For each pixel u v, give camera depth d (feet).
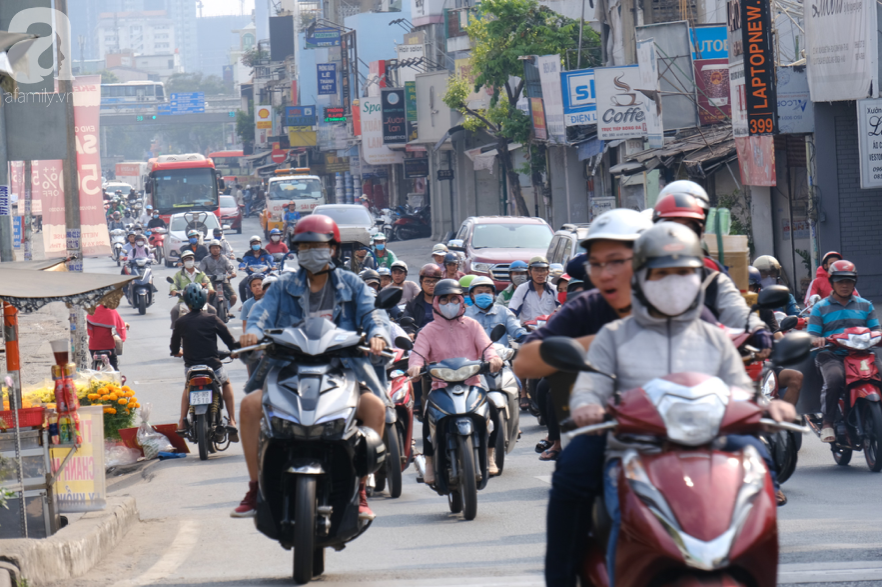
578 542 30.99
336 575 48.08
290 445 43.98
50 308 206.49
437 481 63.93
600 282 32.07
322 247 46.03
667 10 234.17
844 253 159.84
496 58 268.00
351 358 45.80
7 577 42.86
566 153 267.59
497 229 178.29
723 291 35.50
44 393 78.59
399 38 527.40
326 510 44.01
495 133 293.84
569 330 32.86
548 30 264.31
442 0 417.90
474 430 63.98
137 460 91.15
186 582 47.75
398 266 115.14
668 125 201.57
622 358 28.94
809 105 158.61
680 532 25.31
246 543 59.00
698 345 28.78
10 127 112.78
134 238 226.99
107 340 128.16
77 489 63.46
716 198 190.70
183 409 92.32
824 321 73.61
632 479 26.68
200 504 72.64
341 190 542.16
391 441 64.28
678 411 26.55
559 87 228.22
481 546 54.60
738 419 26.66
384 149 410.93
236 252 356.79
